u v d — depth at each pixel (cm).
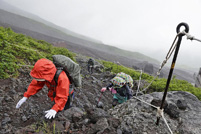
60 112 313
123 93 470
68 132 259
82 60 1797
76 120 297
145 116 289
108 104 658
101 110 316
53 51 1059
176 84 1114
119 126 277
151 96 351
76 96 601
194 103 340
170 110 296
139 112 305
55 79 265
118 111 334
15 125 323
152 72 4553
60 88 262
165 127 267
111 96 783
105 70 1478
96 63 1512
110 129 256
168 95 362
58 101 261
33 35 6869
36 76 240
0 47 607
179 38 180
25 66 607
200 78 2295
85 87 772
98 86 873
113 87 487
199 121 280
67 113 309
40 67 238
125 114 314
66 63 295
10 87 439
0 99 371
